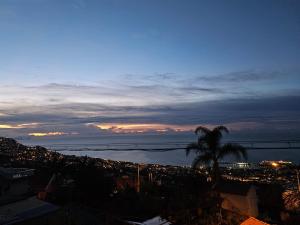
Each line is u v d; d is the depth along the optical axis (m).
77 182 30.86
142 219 24.73
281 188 37.34
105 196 30.92
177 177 47.88
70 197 29.66
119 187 35.66
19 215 17.16
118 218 24.66
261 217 30.33
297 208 33.72
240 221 27.97
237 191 31.70
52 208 18.95
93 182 30.56
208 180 36.59
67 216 20.28
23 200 19.45
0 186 22.00
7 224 15.98
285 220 29.36
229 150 36.06
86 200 30.00
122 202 29.55
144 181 39.34
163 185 38.41
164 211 26.58
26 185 23.91
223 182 34.53
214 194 30.39
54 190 30.86
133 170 64.06
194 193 30.70
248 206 30.75
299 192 37.56
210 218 26.88
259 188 36.78
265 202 35.16
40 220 17.95
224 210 30.16
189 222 25.77
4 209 17.69
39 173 35.25
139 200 29.50
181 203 27.12
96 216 24.67
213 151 36.44
